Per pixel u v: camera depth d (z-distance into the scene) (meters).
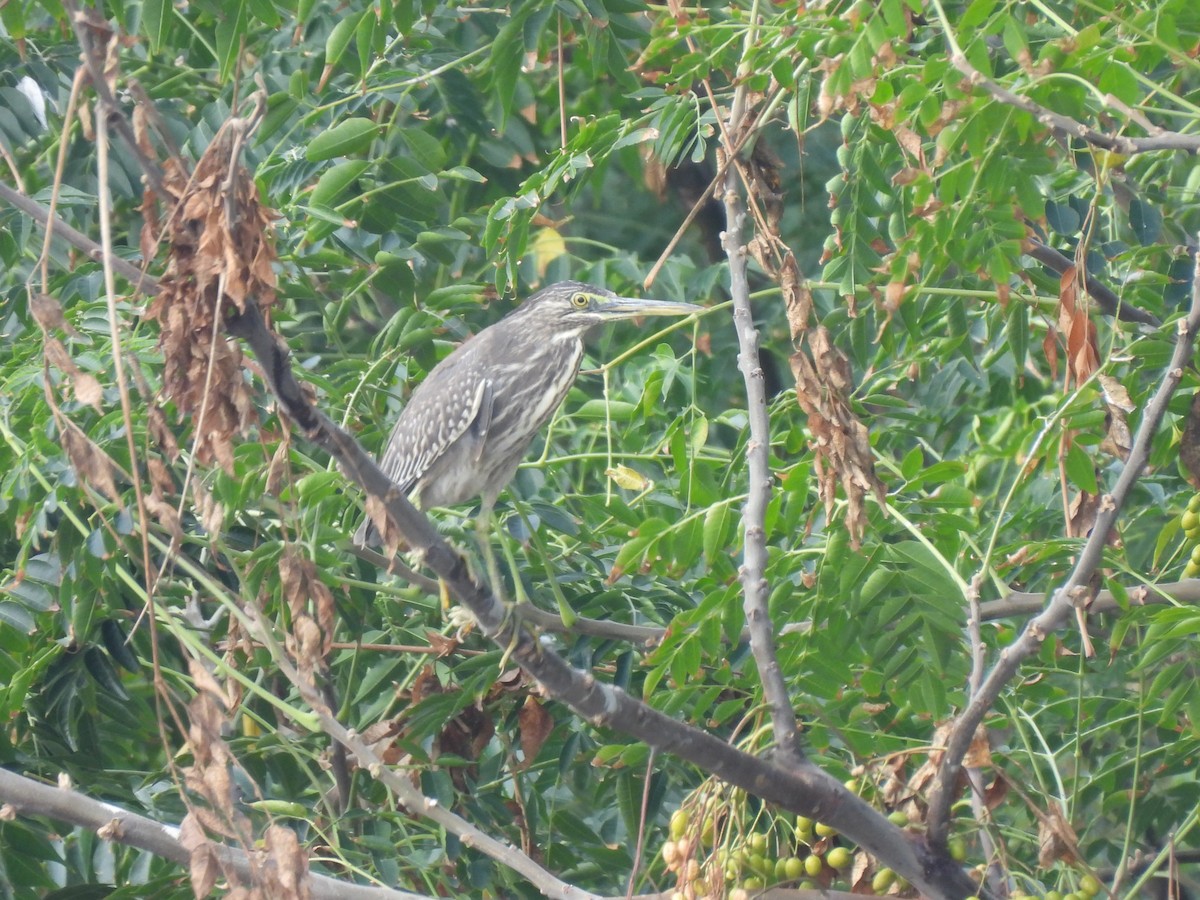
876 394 11.41
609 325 14.20
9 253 11.09
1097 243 9.99
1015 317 10.60
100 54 6.01
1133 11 8.98
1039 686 10.79
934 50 9.98
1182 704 9.61
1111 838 12.28
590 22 11.63
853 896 8.48
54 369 9.41
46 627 10.04
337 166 10.51
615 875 11.32
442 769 10.25
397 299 11.22
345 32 10.58
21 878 9.41
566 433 13.80
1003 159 8.38
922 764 9.55
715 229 17.06
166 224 6.19
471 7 12.87
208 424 6.32
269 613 10.28
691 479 9.84
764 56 8.62
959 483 11.18
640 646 10.85
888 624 9.31
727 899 8.02
